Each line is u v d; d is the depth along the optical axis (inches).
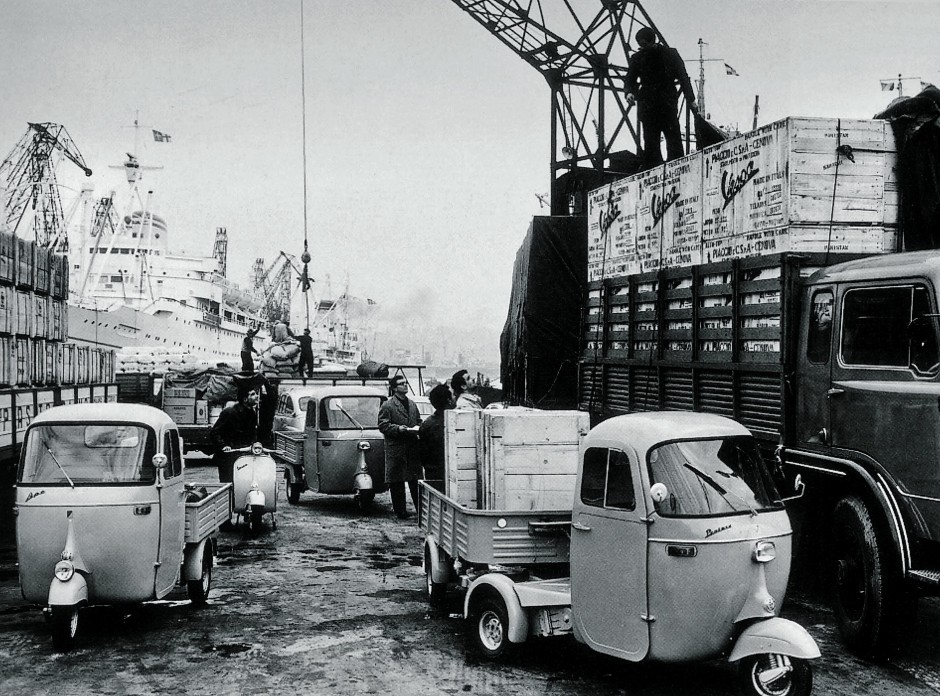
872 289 250.8
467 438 280.8
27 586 247.9
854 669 229.9
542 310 538.9
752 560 196.1
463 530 257.1
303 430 553.0
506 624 230.5
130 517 249.4
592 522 214.2
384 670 227.1
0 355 366.9
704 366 318.0
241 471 433.4
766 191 289.6
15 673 223.9
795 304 277.6
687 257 337.7
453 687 214.1
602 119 622.5
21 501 246.5
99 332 1353.3
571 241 541.0
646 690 212.2
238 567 356.8
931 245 282.4
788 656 187.5
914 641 257.4
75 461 253.8
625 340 381.7
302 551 391.5
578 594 218.2
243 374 448.5
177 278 1745.8
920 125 280.4
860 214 281.6
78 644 250.1
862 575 241.4
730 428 216.7
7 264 373.7
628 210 384.5
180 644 250.2
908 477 233.1
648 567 198.8
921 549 230.8
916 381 233.8
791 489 278.2
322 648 246.5
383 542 413.7
